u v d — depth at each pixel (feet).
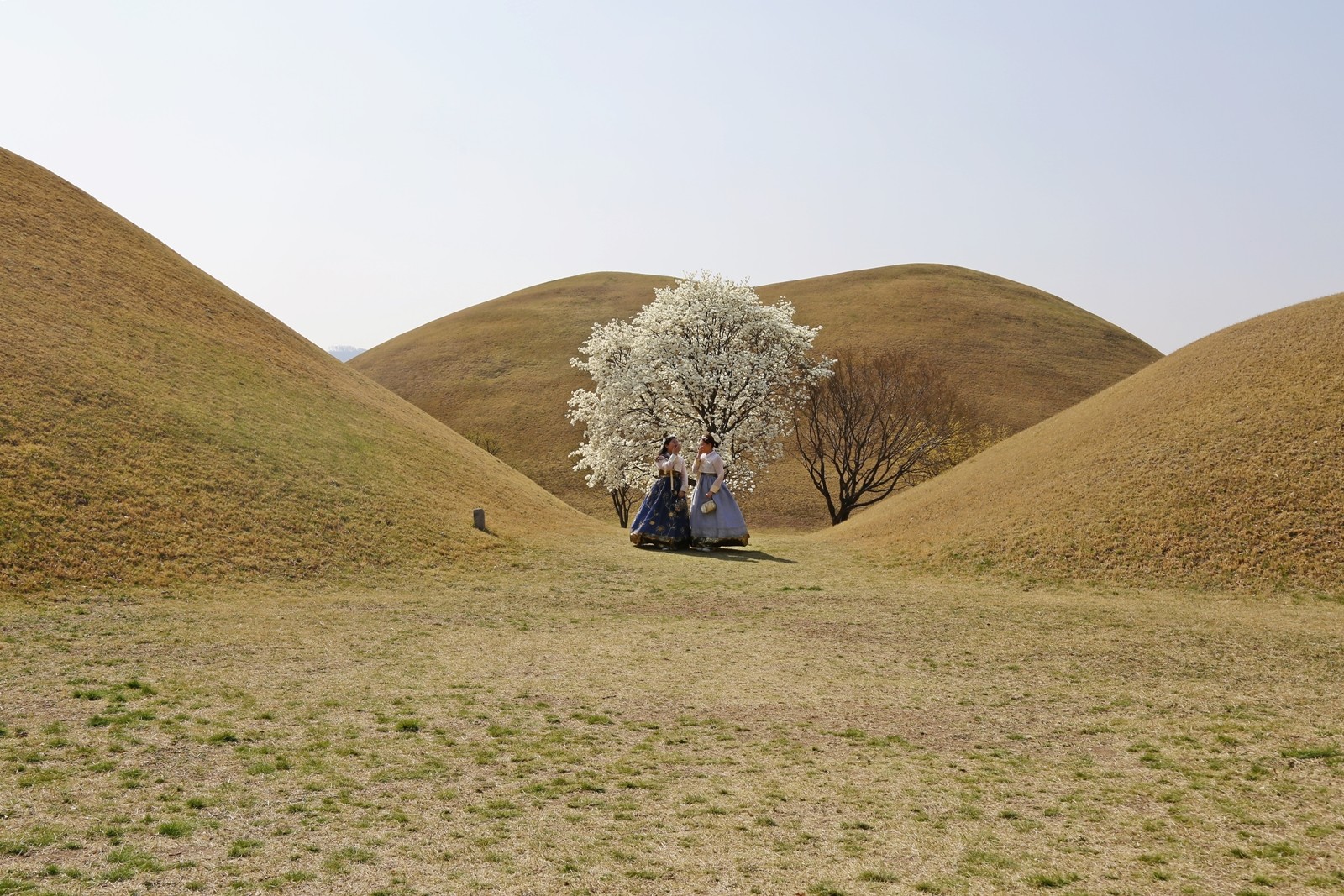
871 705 32.76
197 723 27.35
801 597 57.00
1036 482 86.84
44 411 64.39
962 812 22.26
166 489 62.28
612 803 22.40
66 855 18.07
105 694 29.78
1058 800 23.18
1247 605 57.06
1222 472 74.59
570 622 47.73
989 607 54.49
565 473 209.67
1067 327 285.43
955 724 30.42
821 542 92.48
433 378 270.87
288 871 17.84
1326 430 75.82
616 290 340.39
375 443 92.38
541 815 21.45
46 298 82.38
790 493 192.03
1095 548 68.90
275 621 44.75
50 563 49.03
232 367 91.76
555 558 71.00
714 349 133.18
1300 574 61.16
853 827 21.17
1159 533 68.85
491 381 263.90
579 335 290.97
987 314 285.84
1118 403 101.35
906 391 171.94
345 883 17.39
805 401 167.63
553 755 26.03
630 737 28.07
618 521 180.65
